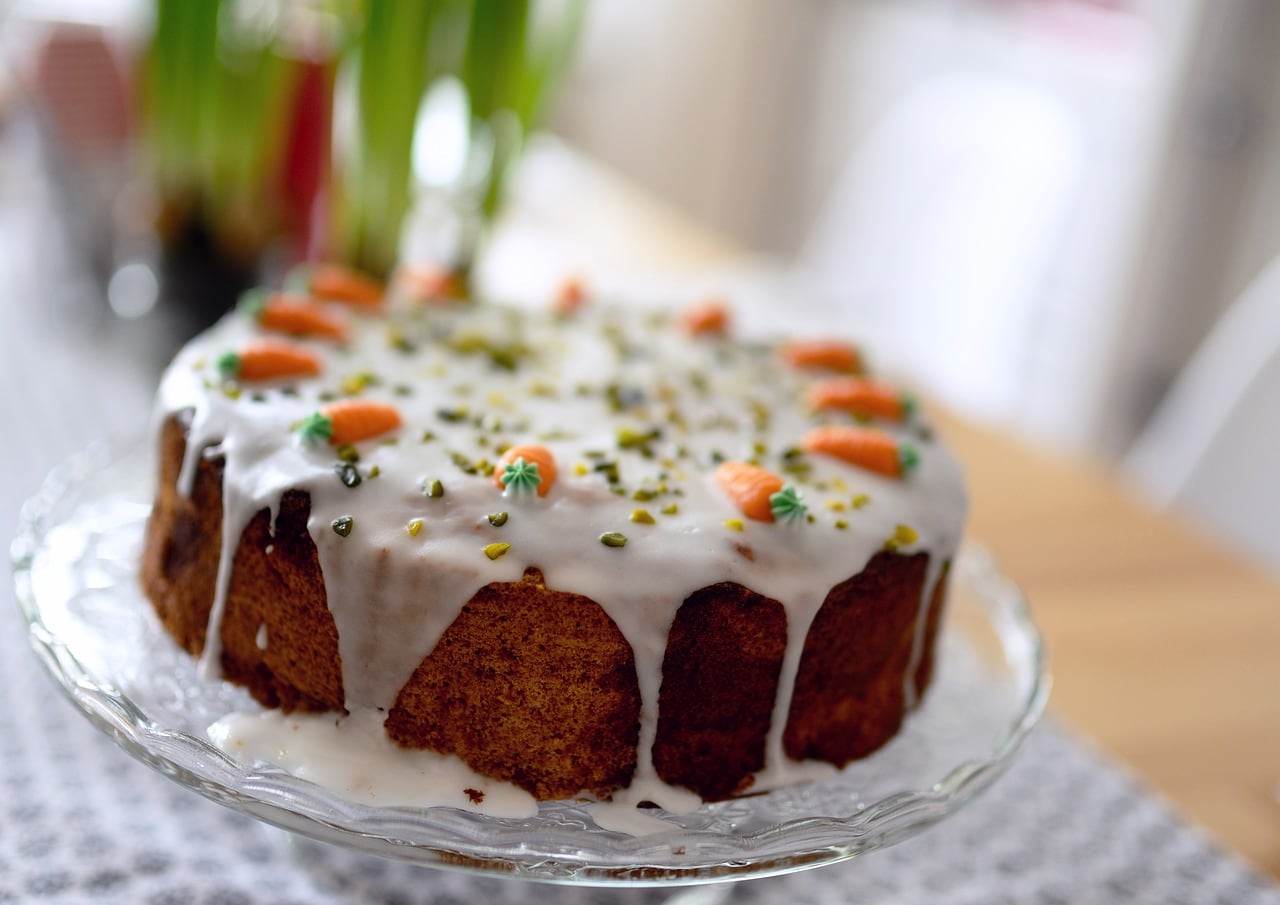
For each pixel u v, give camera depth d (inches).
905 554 23.8
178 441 24.3
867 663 24.0
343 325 27.5
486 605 22.2
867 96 65.1
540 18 32.9
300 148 33.2
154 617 24.5
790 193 71.1
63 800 24.1
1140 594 30.5
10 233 39.7
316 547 22.6
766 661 22.9
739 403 26.7
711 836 22.1
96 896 22.7
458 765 22.8
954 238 47.1
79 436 31.8
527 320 29.3
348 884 23.7
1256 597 30.8
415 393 25.4
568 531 22.5
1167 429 39.6
